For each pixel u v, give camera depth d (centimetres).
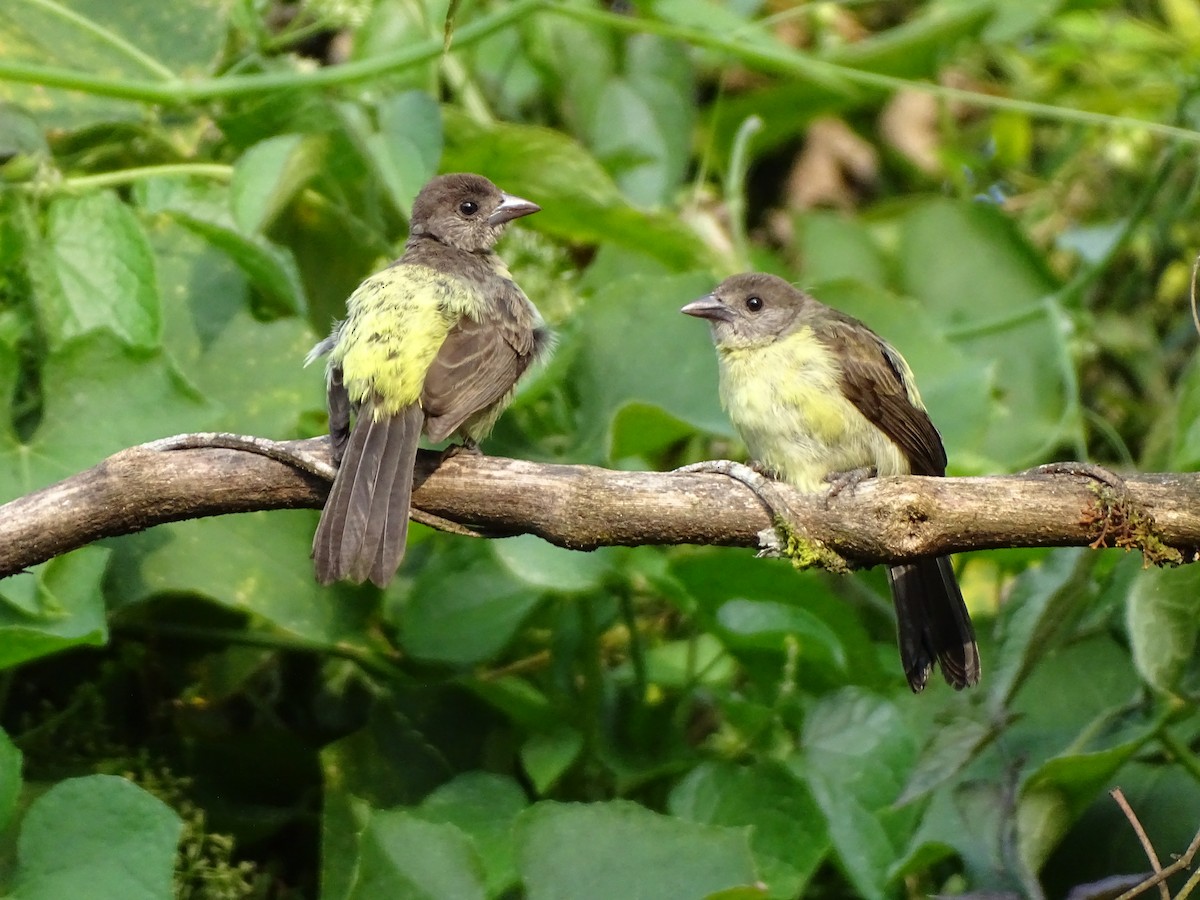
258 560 1062
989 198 1688
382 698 1111
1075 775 971
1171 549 826
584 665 1081
